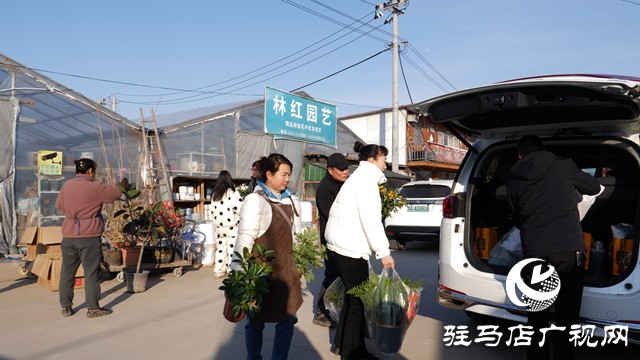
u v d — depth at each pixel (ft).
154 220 18.51
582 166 14.62
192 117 41.19
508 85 9.73
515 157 14.69
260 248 8.78
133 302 16.76
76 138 30.89
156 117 47.52
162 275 22.12
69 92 30.78
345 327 10.71
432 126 86.63
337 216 10.65
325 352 11.68
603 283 9.84
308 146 52.44
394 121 53.57
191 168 38.58
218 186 21.08
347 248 10.40
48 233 20.86
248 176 43.93
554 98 9.49
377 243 10.00
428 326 13.91
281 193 9.93
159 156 35.24
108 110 32.73
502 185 14.07
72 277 14.94
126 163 33.73
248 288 8.21
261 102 45.73
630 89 8.48
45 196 28.99
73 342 12.36
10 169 27.50
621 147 10.76
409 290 10.33
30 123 28.66
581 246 9.36
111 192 15.10
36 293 18.15
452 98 10.82
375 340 10.17
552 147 14.15
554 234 9.44
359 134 82.43
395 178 53.16
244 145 43.65
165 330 13.44
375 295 10.07
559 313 9.60
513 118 11.29
